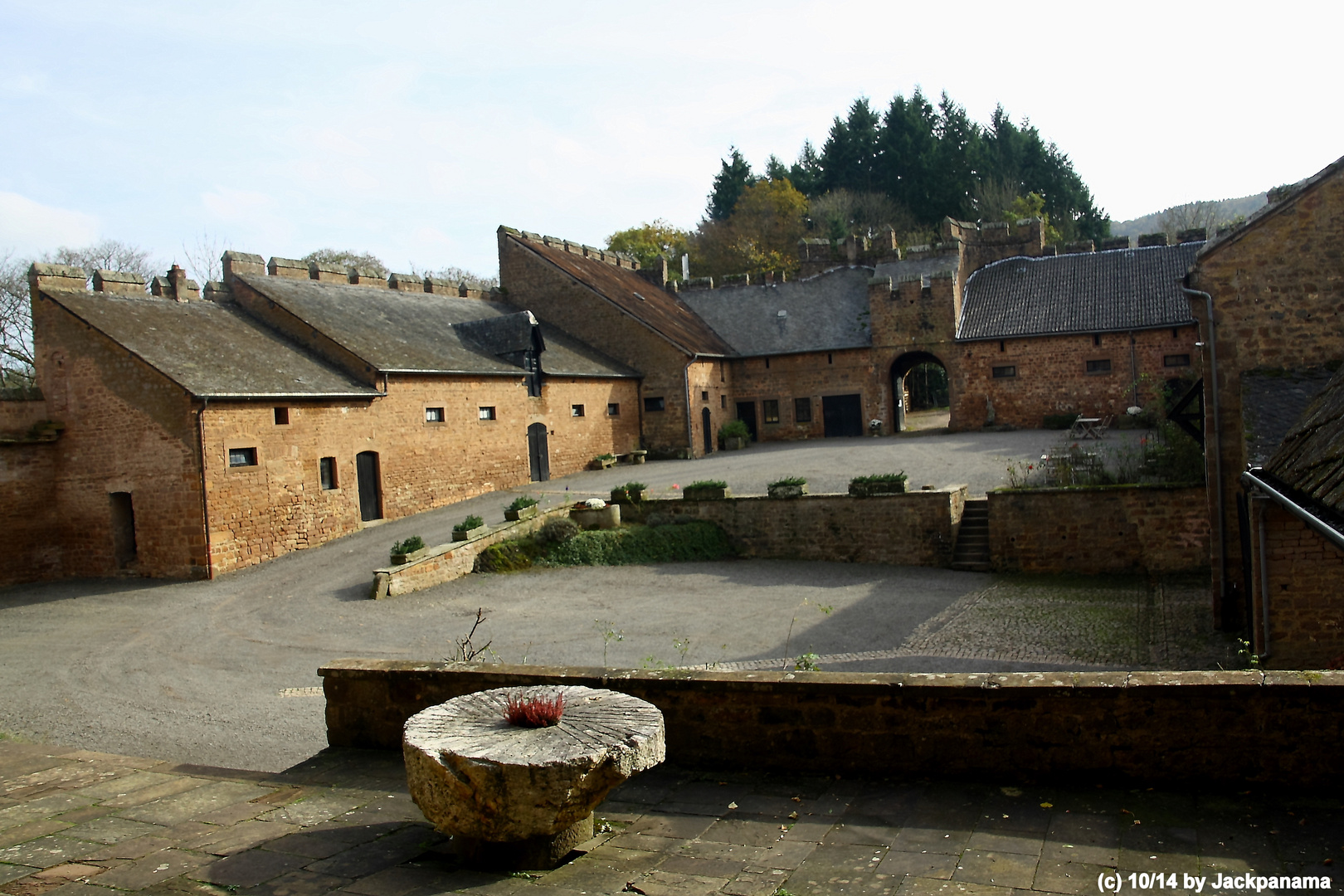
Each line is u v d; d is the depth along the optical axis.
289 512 24.81
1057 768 6.34
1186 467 21.81
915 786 6.50
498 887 5.36
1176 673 6.28
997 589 20.62
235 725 12.78
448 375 30.14
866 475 27.30
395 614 19.48
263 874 5.62
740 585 22.11
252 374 24.77
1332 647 12.46
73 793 7.25
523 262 43.06
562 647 16.88
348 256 65.38
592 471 36.38
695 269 68.38
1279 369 15.36
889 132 73.69
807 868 5.40
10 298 43.81
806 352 44.50
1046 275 43.44
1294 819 5.55
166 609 20.30
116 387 23.88
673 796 6.67
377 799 6.93
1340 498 9.42
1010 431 40.00
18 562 24.45
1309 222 15.15
